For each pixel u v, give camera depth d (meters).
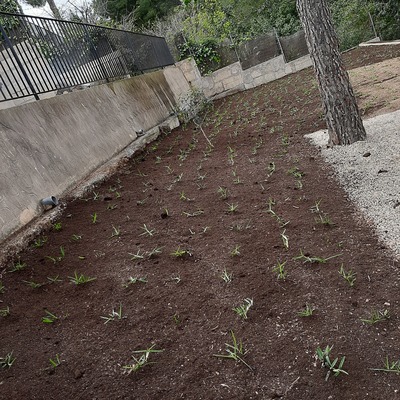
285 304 2.25
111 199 4.56
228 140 6.67
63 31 6.35
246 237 3.09
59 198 4.48
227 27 17.44
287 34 18.62
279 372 1.81
